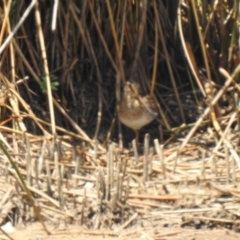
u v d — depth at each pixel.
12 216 8.30
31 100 10.09
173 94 10.40
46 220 8.25
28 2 10.10
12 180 8.74
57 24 10.04
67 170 9.00
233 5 10.40
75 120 10.08
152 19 10.41
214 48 10.59
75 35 10.12
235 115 9.80
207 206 8.38
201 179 8.78
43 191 8.57
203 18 10.47
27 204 8.36
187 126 9.81
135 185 8.77
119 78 9.98
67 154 9.38
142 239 7.93
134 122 9.59
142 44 10.27
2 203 8.36
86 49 10.27
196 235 8.03
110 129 9.91
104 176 8.76
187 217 8.23
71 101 10.21
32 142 9.53
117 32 10.10
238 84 10.20
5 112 9.85
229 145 9.38
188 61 10.02
